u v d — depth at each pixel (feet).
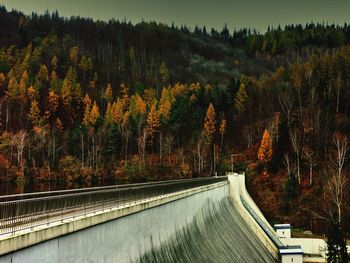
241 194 279.08
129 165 411.54
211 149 416.05
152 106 471.62
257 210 278.87
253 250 195.93
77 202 74.02
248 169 357.82
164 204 120.37
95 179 389.39
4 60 641.40
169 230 124.36
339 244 208.95
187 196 150.41
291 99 432.66
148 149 450.71
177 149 441.27
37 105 487.20
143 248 100.53
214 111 442.50
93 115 478.18
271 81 512.63
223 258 152.15
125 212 88.17
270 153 355.77
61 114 503.61
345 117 398.01
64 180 376.89
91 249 73.67
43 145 408.26
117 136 440.86
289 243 250.37
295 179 323.57
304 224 295.07
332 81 444.14
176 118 461.78
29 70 613.11
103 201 84.02
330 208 281.54
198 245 143.23
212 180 213.25
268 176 345.31
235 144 420.77
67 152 428.56
